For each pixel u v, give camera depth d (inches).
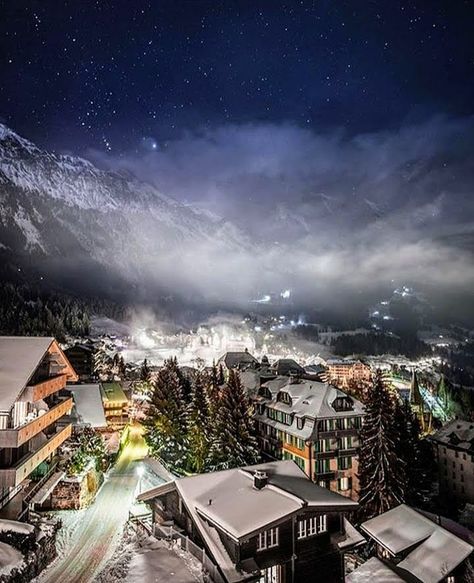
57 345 1632.6
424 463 2539.4
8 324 7091.5
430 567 1259.8
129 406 3368.6
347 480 2123.5
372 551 1498.5
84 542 1354.6
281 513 1034.7
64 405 1738.4
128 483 1962.4
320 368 6122.1
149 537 1149.7
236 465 2009.1
